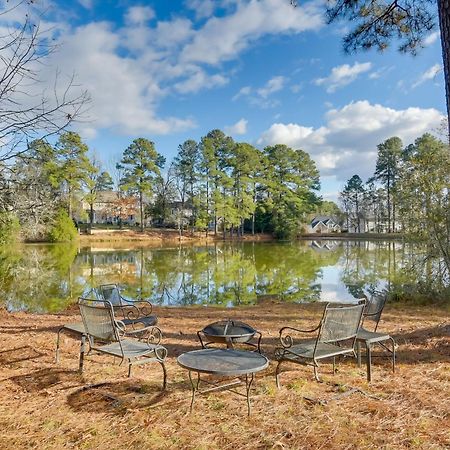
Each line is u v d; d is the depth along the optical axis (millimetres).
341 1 4918
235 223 41844
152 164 40500
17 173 5340
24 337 5383
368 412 3006
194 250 28688
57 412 3043
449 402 3172
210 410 3055
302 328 6297
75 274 15898
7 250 19766
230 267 18625
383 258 21781
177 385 3592
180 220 40156
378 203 49469
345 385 3531
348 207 57969
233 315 7602
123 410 3068
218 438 2633
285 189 43250
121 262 20594
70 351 4699
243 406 3123
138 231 40594
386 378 3766
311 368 4098
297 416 2943
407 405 3123
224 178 40812
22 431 2750
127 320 5301
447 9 3330
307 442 2570
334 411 3020
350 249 28859
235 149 41781
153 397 3312
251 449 2494
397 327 6168
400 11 4848
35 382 3682
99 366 4148
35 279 14203
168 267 18672
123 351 3455
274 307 8828
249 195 43312
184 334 5883
